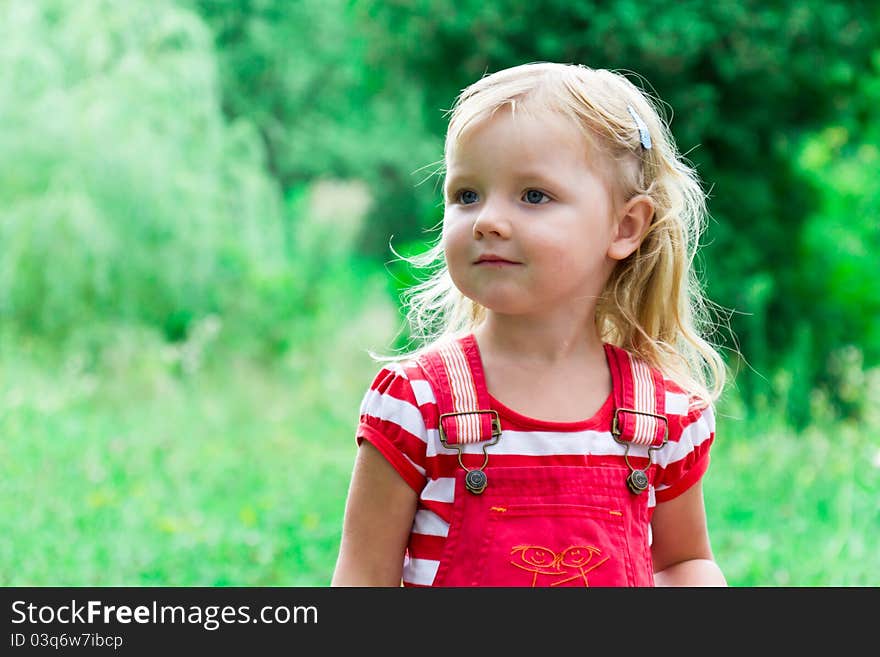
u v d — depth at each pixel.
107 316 14.05
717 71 10.12
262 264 16.39
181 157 15.08
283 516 7.39
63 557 6.27
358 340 16.78
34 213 13.75
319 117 23.81
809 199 10.89
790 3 9.87
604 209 2.41
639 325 2.63
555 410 2.38
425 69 11.09
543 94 2.38
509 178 2.31
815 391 10.37
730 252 10.47
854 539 6.46
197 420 11.62
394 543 2.37
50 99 14.18
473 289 2.33
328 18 22.88
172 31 15.45
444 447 2.33
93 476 8.42
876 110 11.12
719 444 8.75
